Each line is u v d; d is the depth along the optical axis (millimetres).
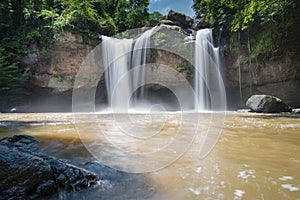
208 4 14992
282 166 1931
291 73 11367
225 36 14055
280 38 11094
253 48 12383
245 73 13125
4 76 11977
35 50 13078
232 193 1354
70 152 2471
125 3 19172
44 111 13266
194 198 1297
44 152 2455
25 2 13031
